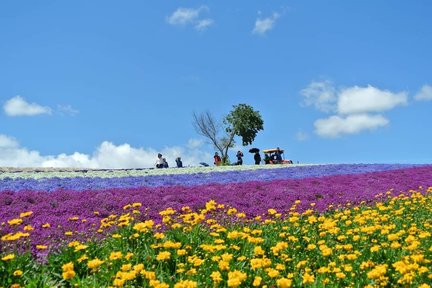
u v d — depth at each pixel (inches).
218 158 2256.4
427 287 295.9
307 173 1195.3
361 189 909.2
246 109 3228.3
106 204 626.5
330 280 340.8
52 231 468.4
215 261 359.9
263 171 1273.4
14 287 303.1
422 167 1338.6
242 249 407.5
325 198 812.0
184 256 377.4
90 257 370.9
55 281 338.6
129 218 496.1
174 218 566.3
